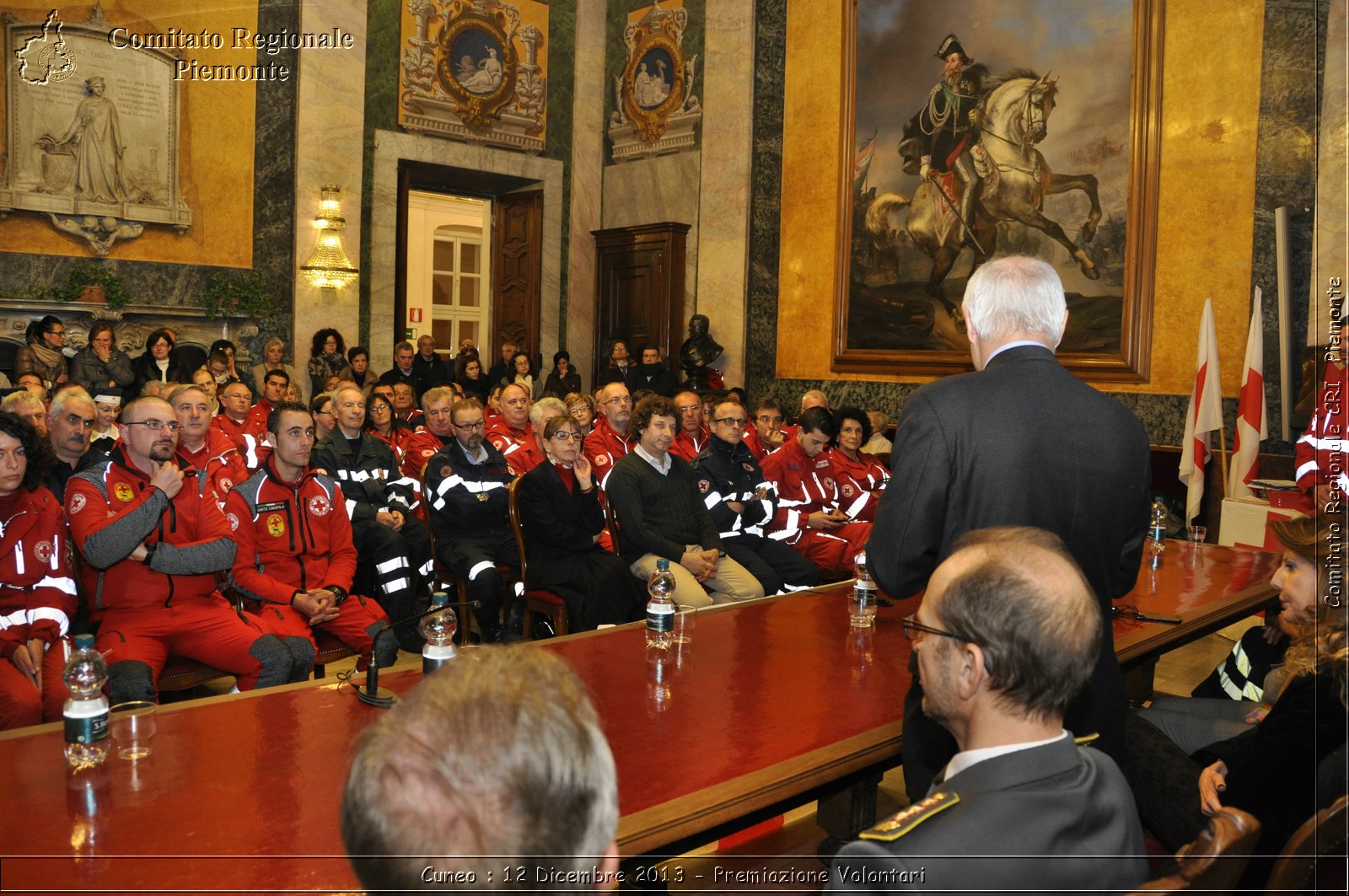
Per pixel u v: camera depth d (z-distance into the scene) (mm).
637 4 11641
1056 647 1124
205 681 3129
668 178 11406
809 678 2232
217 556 3107
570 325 12086
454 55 10906
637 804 1542
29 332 8086
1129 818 1160
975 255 9000
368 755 708
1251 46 7406
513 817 673
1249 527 5695
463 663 757
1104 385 8250
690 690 2117
